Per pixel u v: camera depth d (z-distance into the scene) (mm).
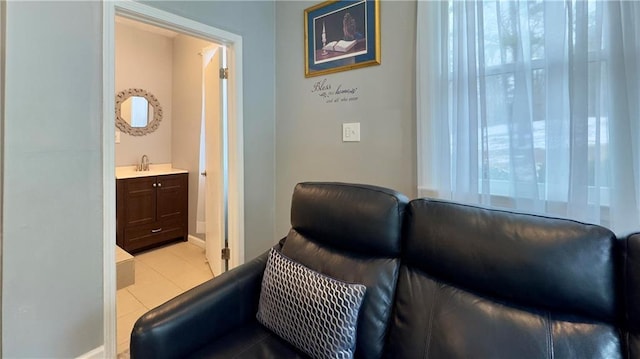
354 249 1339
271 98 2586
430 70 1727
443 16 1681
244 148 2408
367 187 1377
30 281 1446
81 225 1584
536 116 1457
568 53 1357
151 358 1061
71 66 1522
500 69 1521
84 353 1616
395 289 1204
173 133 3945
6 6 1334
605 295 869
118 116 3508
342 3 2150
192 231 3725
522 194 1477
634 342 822
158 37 3777
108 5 1638
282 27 2529
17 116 1381
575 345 857
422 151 1772
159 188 3480
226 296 1304
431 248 1140
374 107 2045
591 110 1320
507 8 1497
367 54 2045
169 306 1166
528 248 961
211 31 2141
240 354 1148
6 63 1344
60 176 1510
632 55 1249
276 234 2674
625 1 1250
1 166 1361
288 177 2561
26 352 1444
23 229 1418
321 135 2326
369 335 1147
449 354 983
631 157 1256
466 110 1613
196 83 3559
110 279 1688
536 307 955
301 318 1168
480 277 1030
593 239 907
